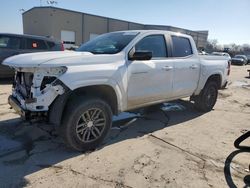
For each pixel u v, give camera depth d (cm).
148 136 443
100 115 373
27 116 334
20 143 389
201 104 607
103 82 361
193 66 537
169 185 295
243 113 637
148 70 431
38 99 323
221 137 455
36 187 279
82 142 361
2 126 451
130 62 405
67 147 380
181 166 340
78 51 423
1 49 852
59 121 332
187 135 457
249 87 1160
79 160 343
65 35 4153
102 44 444
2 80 945
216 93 639
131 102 418
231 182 308
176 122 533
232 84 1250
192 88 550
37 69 322
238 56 3956
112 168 326
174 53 501
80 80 335
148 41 446
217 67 609
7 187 278
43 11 4025
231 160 364
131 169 326
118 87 384
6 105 584
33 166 324
